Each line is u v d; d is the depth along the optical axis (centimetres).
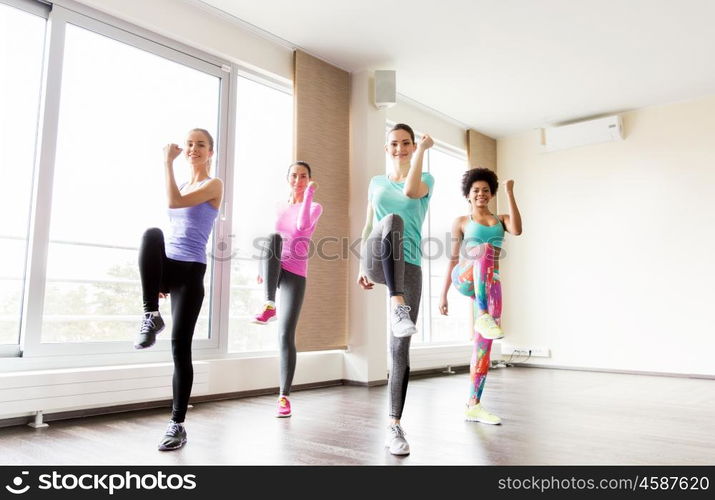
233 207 363
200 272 217
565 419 272
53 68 278
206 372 313
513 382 438
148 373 285
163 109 337
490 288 261
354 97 444
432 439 224
